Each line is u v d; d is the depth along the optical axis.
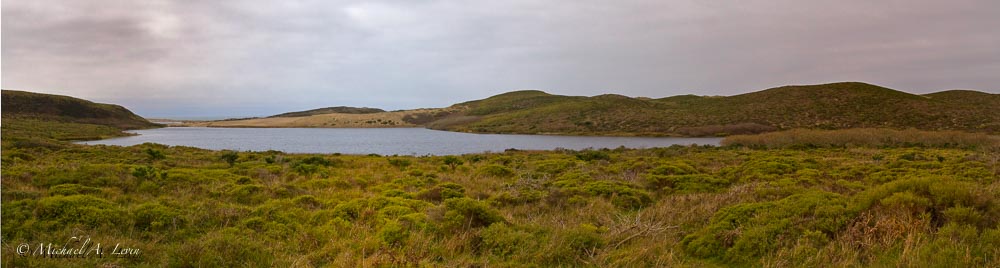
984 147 36.53
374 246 6.27
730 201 9.07
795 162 20.50
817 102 111.31
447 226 6.98
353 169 19.06
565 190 11.52
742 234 6.23
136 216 7.24
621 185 12.30
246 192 10.87
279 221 7.90
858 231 5.99
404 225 7.35
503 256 6.00
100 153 25.03
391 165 21.39
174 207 8.28
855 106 105.12
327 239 6.91
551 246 5.96
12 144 27.00
